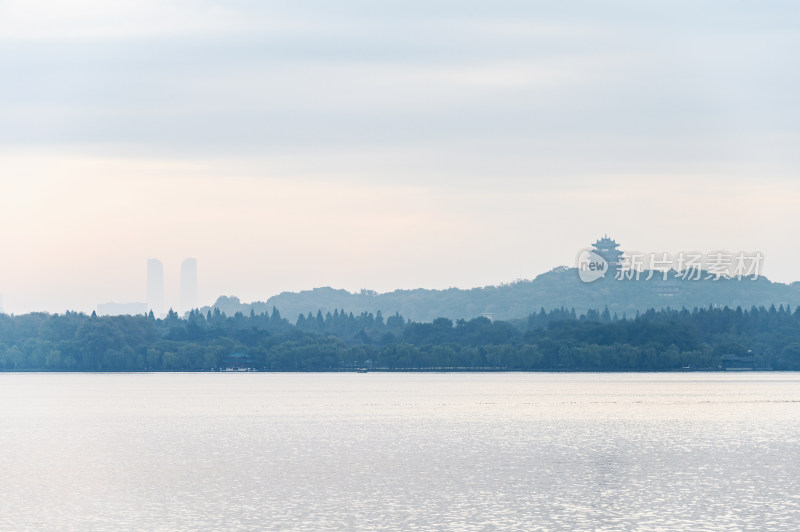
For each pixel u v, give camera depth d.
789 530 178.50
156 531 180.50
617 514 191.50
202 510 197.25
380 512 194.00
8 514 195.62
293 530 180.38
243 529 181.25
